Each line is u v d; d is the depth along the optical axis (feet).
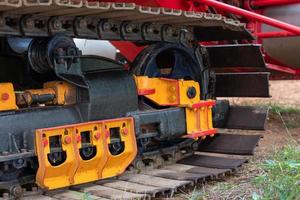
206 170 19.01
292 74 29.84
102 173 16.93
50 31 16.07
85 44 23.93
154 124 18.54
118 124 17.22
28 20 15.43
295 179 15.96
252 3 26.35
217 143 21.45
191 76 20.79
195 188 17.61
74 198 15.75
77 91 16.80
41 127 15.70
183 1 22.98
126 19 17.78
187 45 20.47
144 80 18.49
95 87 16.98
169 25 19.62
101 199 15.74
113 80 17.60
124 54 24.08
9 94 15.23
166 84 19.29
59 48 16.25
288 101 42.52
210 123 20.31
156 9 16.60
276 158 19.81
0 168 15.02
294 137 26.30
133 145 17.56
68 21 16.55
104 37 17.67
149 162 19.21
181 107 19.27
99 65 17.57
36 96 16.01
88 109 16.76
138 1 23.06
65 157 15.88
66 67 16.43
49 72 16.92
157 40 19.43
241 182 18.02
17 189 15.30
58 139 15.80
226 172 18.99
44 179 15.40
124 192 16.33
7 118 14.99
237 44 22.39
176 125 19.01
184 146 20.44
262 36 26.07
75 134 16.02
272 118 31.73
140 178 17.97
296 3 25.82
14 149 14.97
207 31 21.75
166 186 16.90
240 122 21.49
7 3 13.08
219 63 21.98
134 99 18.13
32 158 15.69
